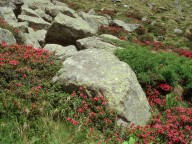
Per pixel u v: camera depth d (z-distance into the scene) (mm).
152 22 43688
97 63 13930
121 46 21172
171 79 16156
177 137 11547
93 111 11852
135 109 12477
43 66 14133
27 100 11641
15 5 30766
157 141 11266
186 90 16656
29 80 12906
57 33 22812
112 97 12008
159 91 15945
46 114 11047
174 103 15055
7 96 11445
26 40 19625
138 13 47250
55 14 33344
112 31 34938
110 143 10430
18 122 10320
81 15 35938
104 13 44781
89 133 10547
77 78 12750
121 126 11344
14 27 21062
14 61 13516
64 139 10102
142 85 15898
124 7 50250
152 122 12797
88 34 22953
